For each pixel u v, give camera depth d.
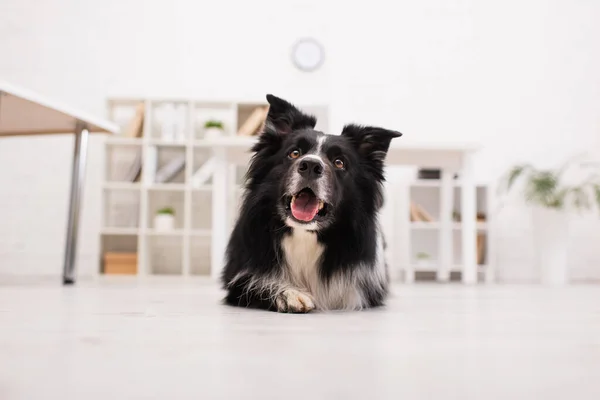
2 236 5.80
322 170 1.90
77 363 0.88
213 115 5.80
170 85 5.99
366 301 2.09
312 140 2.03
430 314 1.87
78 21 5.98
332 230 2.04
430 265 5.26
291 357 0.97
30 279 4.82
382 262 2.28
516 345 1.15
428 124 6.05
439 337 1.27
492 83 6.10
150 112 5.36
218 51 6.02
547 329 1.45
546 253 4.88
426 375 0.82
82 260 5.72
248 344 1.12
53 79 5.93
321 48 6.00
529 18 6.15
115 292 2.86
